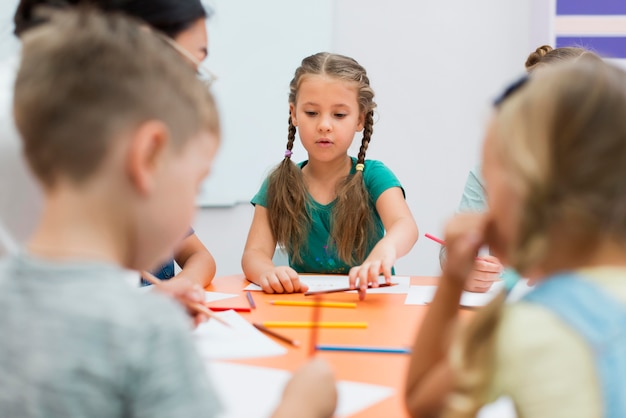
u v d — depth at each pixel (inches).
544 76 19.7
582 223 18.6
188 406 18.6
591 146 18.3
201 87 23.4
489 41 88.0
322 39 86.2
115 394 18.3
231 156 86.0
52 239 20.2
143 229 21.0
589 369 17.5
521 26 87.4
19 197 33.4
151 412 18.3
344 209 60.5
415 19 88.2
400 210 58.7
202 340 34.1
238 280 53.7
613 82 18.9
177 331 19.2
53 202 20.6
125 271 21.6
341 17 88.2
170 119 21.2
